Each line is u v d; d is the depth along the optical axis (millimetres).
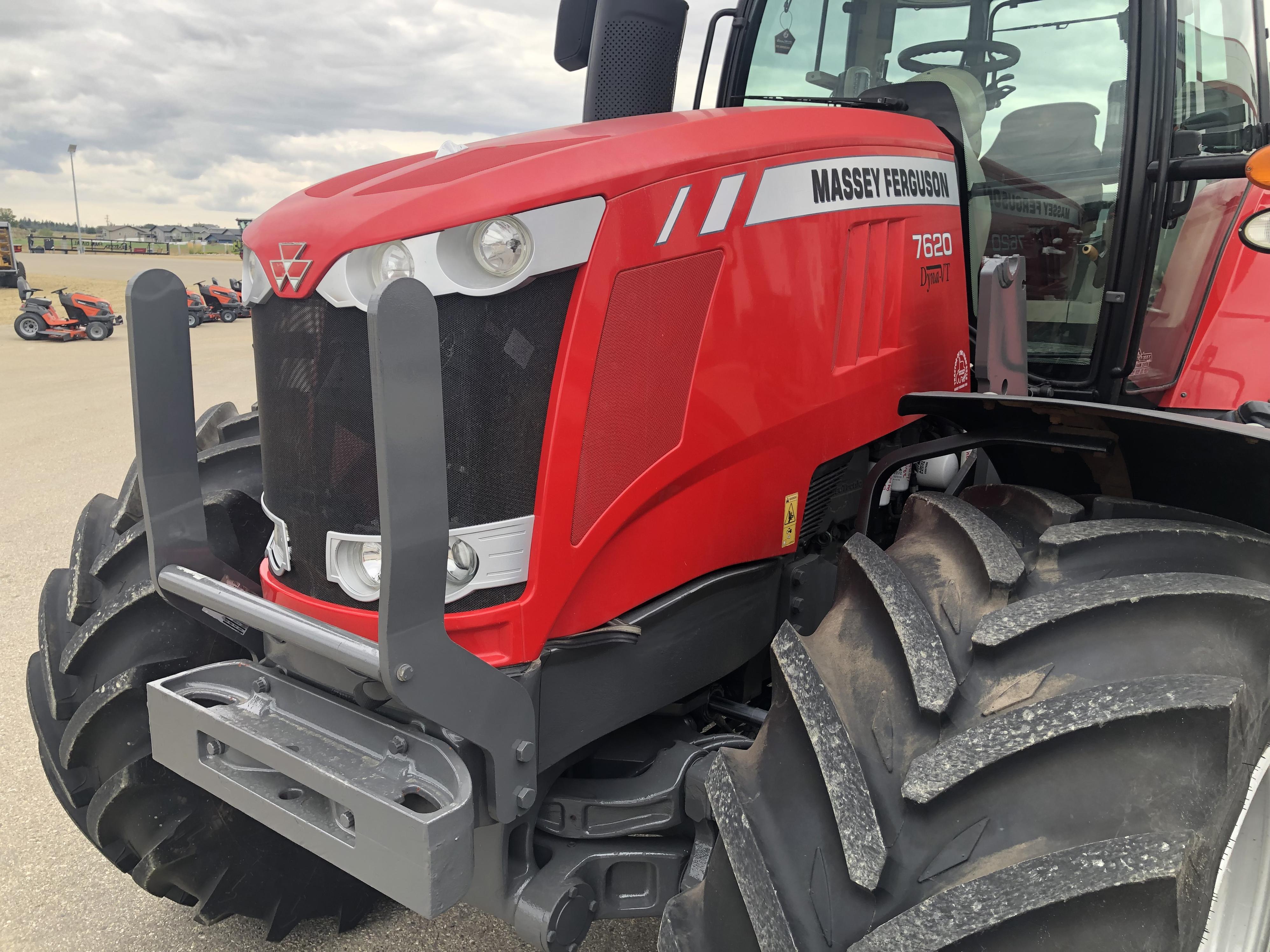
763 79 2523
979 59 2379
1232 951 1353
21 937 2002
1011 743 1078
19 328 15727
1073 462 1617
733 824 1159
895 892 1054
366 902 2062
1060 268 2332
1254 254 2682
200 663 1756
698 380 1461
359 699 1361
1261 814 1311
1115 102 2191
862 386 1804
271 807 1343
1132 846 999
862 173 1734
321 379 1326
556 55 1886
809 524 1812
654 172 1362
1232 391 2682
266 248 1352
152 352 1530
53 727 1820
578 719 1417
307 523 1390
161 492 1564
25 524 4875
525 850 1405
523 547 1312
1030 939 980
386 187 1320
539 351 1289
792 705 1222
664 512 1476
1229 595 1176
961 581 1315
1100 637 1175
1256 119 2902
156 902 2131
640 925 2033
